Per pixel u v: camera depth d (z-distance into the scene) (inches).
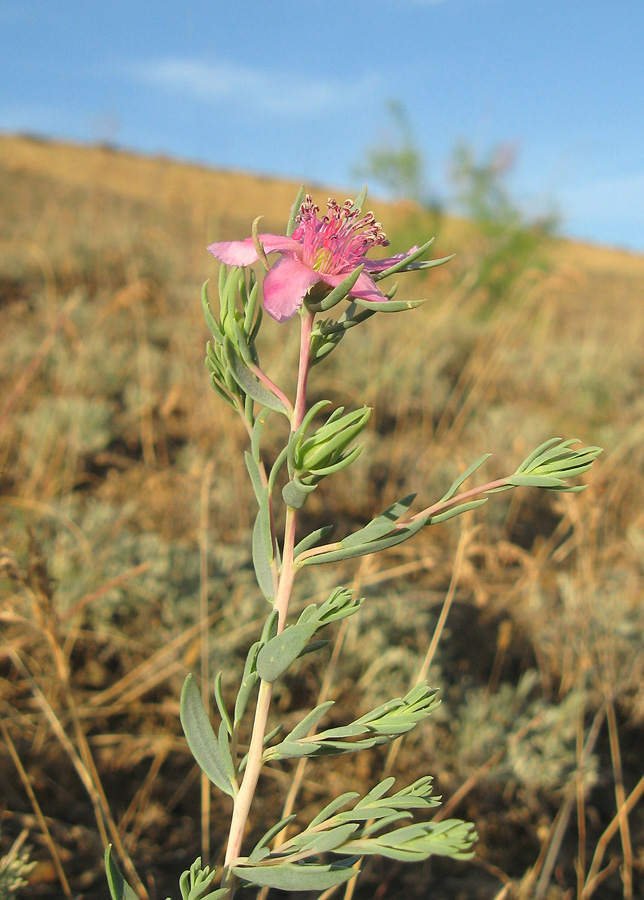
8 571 87.1
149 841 96.1
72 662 119.5
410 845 36.6
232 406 45.9
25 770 100.5
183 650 119.4
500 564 167.0
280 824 40.4
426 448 211.6
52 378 208.4
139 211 500.7
